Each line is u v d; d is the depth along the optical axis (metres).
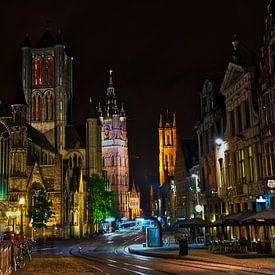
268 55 38.41
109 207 145.00
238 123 46.16
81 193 120.94
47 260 39.22
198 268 26.73
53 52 146.50
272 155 37.72
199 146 62.78
